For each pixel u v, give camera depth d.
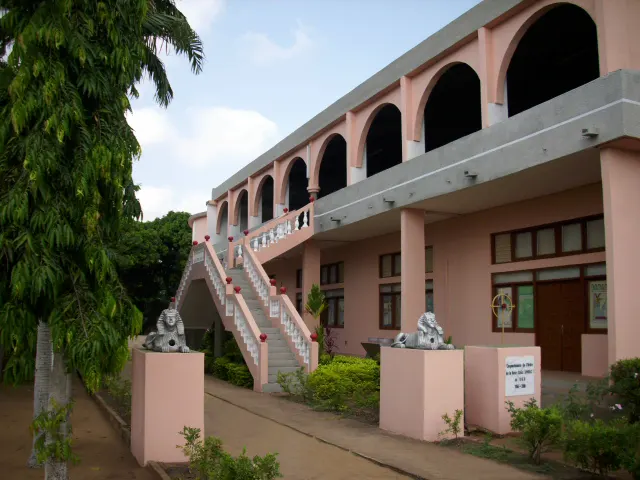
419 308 15.68
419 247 15.85
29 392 14.48
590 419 8.55
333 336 23.33
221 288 16.73
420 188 14.87
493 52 13.20
